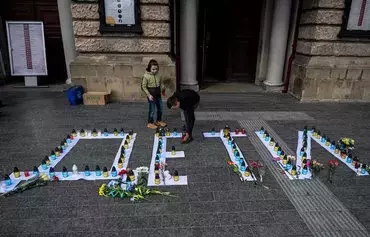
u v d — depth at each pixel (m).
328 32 7.66
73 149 4.93
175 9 8.39
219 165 4.43
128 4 7.18
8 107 7.32
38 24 9.04
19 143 5.16
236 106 7.66
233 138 5.50
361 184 3.96
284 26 8.73
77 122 6.26
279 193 3.71
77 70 7.63
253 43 10.23
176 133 5.61
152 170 4.22
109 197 3.57
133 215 3.24
